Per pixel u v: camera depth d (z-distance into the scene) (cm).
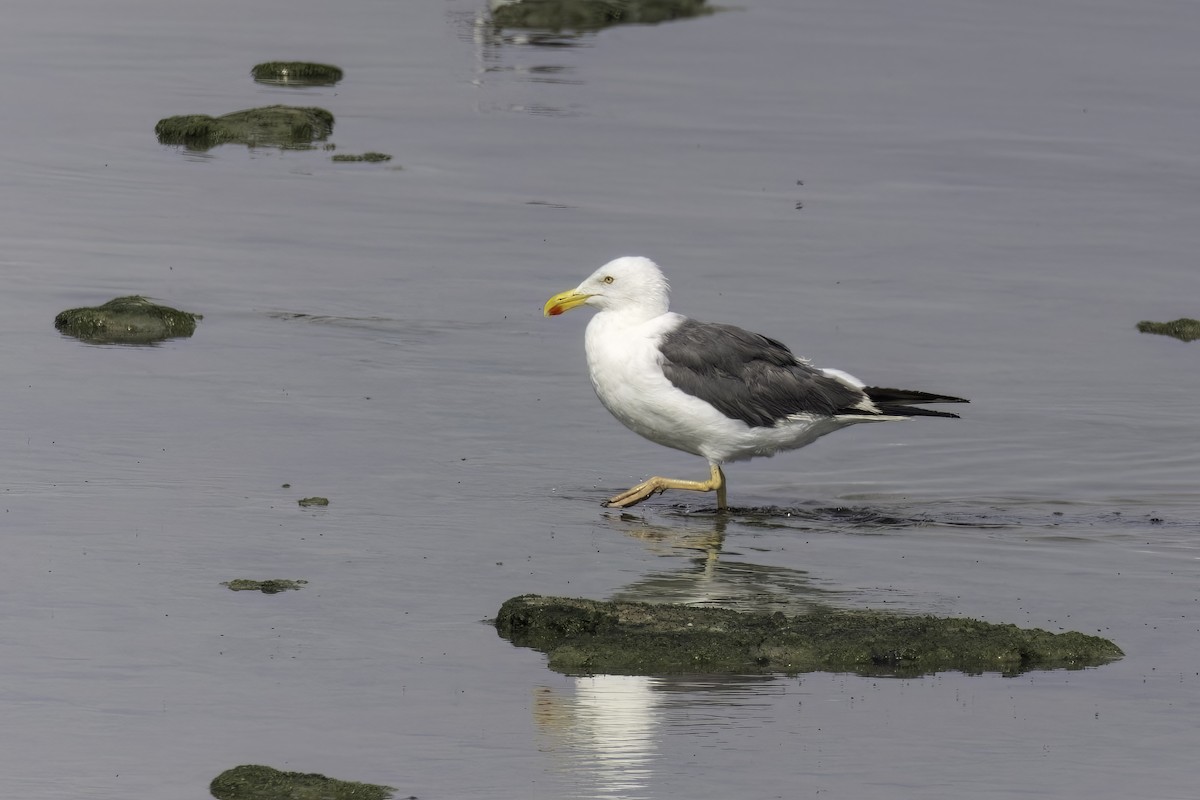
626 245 2475
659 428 1524
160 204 2547
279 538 1312
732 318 2136
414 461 1548
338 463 1522
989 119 3606
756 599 1244
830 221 2698
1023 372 1970
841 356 2002
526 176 2898
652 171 2989
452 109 3438
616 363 1514
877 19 4866
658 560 1331
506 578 1263
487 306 2128
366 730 986
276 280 2178
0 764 923
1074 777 950
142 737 965
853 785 934
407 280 2222
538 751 965
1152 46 4572
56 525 1307
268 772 915
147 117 3200
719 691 1065
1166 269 2500
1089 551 1386
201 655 1082
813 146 3272
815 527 1452
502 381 1830
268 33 4275
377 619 1161
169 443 1540
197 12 4531
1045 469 1634
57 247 2256
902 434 1741
